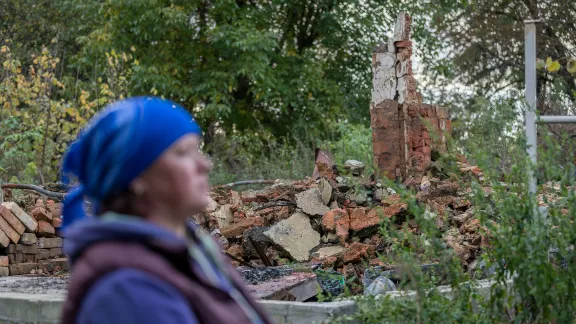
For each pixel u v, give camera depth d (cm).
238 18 2050
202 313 167
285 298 488
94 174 176
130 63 1981
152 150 174
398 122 827
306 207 708
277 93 2030
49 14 2438
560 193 451
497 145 698
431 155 825
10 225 682
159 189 176
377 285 486
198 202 180
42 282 595
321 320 416
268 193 796
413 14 2227
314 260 645
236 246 695
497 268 391
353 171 783
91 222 168
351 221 670
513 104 831
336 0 2156
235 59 1988
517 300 400
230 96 2012
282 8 2231
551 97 1244
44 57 1441
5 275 662
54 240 723
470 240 600
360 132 1474
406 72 845
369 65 2316
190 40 2056
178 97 2048
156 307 156
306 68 2112
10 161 1289
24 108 1407
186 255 169
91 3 2111
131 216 176
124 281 157
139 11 1978
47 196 846
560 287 378
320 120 2144
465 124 854
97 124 179
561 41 2164
